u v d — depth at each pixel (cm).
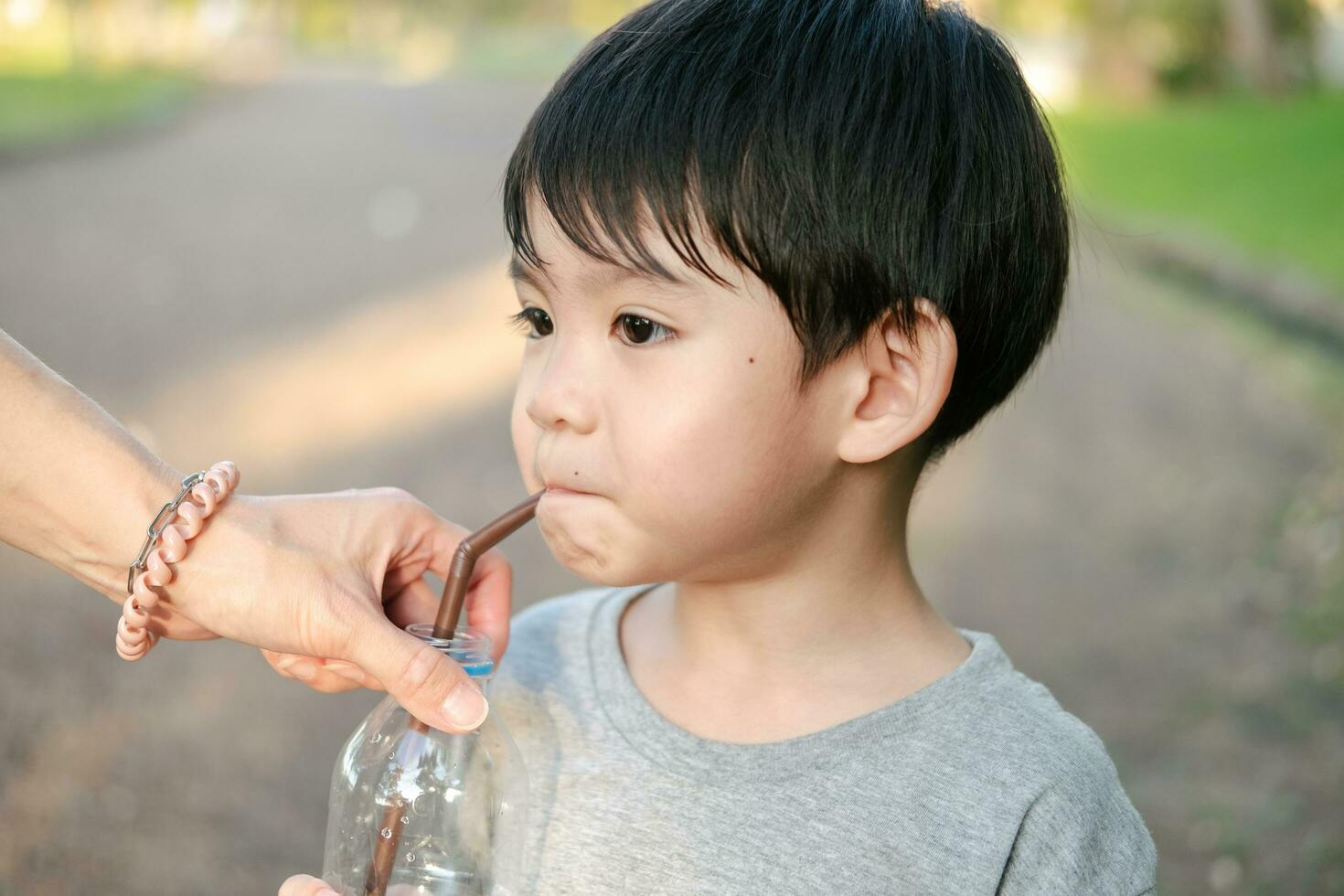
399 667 109
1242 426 708
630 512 108
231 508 115
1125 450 677
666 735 122
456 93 2659
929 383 111
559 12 4934
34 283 905
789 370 106
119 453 116
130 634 112
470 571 113
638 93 106
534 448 114
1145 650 444
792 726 120
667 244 103
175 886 299
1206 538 553
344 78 3067
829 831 114
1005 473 643
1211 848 328
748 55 107
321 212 1294
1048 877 111
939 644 125
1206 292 1022
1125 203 1281
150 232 1125
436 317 909
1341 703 401
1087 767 116
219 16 3500
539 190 108
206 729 371
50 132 1578
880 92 109
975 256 112
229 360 761
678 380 105
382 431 652
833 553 119
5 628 413
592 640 134
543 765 125
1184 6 2209
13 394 115
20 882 293
